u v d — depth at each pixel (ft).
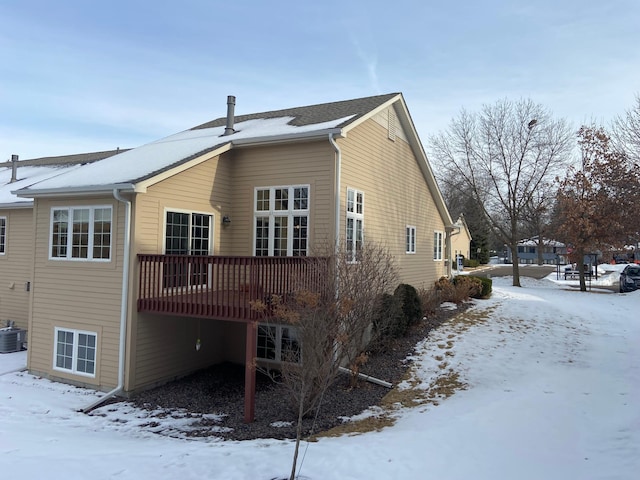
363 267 30.14
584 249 71.31
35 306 37.29
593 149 70.28
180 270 35.01
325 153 35.65
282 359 36.78
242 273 39.22
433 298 47.75
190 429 25.70
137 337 32.65
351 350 30.71
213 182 38.47
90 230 34.71
